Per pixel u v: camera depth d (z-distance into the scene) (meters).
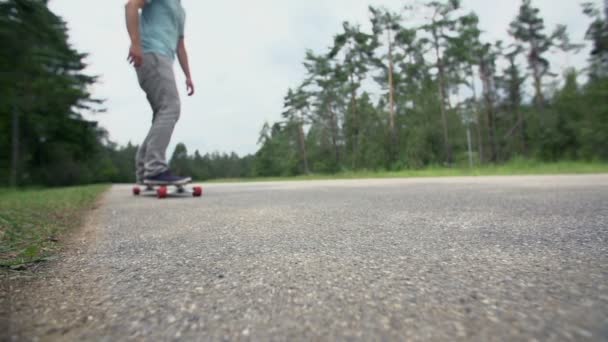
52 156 19.11
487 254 1.07
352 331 0.57
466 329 0.56
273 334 0.57
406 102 24.86
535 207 2.19
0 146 16.27
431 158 23.77
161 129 4.11
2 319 0.64
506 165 18.88
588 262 0.95
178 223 1.97
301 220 1.92
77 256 1.19
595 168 11.68
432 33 21.97
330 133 35.41
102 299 0.75
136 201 3.69
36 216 2.46
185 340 0.55
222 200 3.50
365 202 2.85
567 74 23.77
